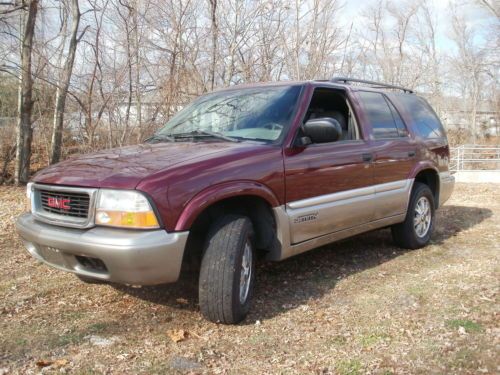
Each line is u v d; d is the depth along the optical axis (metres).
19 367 3.03
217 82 11.82
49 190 3.65
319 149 4.38
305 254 5.61
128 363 3.09
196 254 3.88
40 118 13.98
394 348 3.23
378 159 5.04
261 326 3.65
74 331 3.57
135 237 3.20
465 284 4.39
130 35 10.54
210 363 3.10
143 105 10.62
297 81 4.79
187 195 3.36
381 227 5.31
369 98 5.38
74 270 3.52
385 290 4.36
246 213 3.98
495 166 18.45
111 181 3.35
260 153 3.89
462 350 3.16
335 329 3.57
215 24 11.52
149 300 4.18
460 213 8.27
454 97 36.97
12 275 4.86
